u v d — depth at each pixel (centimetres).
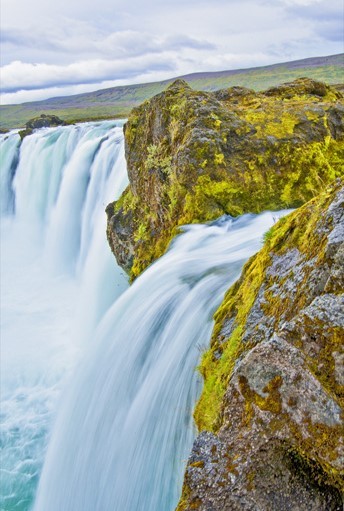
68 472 591
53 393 966
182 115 918
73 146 1916
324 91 1205
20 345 1170
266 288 374
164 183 928
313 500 237
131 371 602
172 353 545
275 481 249
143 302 685
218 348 427
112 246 1132
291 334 264
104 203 1506
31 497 706
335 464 225
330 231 312
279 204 852
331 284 270
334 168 905
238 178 842
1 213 2219
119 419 560
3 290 1537
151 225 988
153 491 435
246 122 906
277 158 877
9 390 987
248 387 277
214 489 264
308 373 248
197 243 776
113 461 515
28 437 838
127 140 1139
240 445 269
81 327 1241
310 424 239
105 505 496
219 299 572
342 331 244
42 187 1958
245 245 712
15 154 2247
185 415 438
